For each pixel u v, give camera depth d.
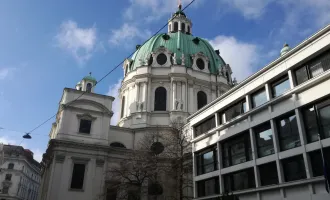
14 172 101.38
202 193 35.12
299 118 24.17
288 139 25.17
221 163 32.25
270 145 26.72
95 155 49.97
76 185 47.38
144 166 44.66
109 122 53.09
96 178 48.53
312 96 23.62
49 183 45.78
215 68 67.19
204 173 35.38
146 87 60.28
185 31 76.56
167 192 49.44
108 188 46.75
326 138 21.88
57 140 47.72
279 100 26.38
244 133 30.20
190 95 60.44
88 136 50.72
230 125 31.97
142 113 57.75
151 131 54.41
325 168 20.09
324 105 22.88
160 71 62.03
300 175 23.34
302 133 23.61
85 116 51.75
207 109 36.66
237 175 30.05
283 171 24.77
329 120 22.31
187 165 44.12
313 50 24.25
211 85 63.66
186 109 58.44
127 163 47.22
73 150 48.78
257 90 29.58
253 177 27.80
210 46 73.06
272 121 26.61
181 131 45.81
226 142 32.62
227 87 65.56
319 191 21.62
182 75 60.62
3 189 97.94
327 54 23.53
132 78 62.50
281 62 27.06
